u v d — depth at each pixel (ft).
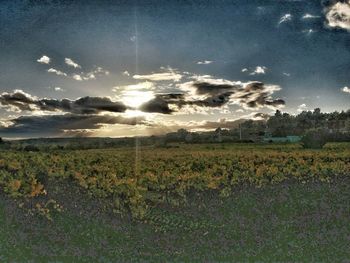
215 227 28.14
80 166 38.32
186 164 40.93
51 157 38.73
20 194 30.09
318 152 42.78
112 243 26.61
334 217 29.04
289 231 27.73
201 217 29.37
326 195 32.37
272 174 37.40
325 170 38.24
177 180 35.53
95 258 25.71
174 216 29.53
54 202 30.12
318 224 28.27
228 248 26.12
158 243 26.68
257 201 31.32
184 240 26.91
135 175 36.29
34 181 31.86
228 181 36.50
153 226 28.19
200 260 25.16
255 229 27.89
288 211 29.99
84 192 31.78
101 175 35.83
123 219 28.60
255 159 43.21
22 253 25.62
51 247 26.07
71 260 25.18
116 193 32.17
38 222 27.94
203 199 32.50
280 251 25.71
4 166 37.37
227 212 30.04
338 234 27.09
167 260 25.50
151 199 32.14
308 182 36.06
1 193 30.71
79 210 29.32
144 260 25.50
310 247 25.86
